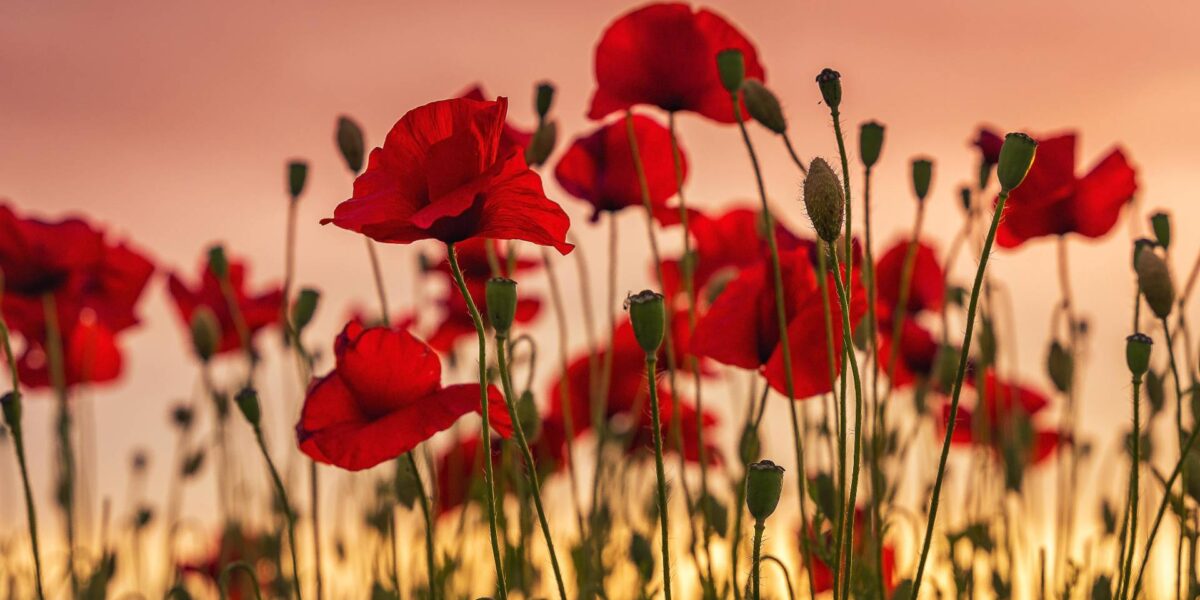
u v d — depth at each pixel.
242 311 1.54
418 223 0.93
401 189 0.97
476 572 1.28
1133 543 0.99
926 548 0.93
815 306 1.04
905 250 1.36
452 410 1.01
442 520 1.32
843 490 0.95
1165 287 1.02
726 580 1.09
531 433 1.14
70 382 1.53
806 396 1.05
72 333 1.51
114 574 1.38
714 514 1.16
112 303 1.56
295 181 1.17
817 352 1.05
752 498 0.95
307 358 1.17
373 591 1.21
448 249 0.97
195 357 1.57
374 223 0.96
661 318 0.93
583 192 1.27
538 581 1.24
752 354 1.07
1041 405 1.43
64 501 1.43
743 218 1.34
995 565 1.20
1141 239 1.06
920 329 1.35
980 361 1.21
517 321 1.62
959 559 1.21
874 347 1.04
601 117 1.19
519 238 0.96
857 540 1.18
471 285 1.39
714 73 1.18
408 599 1.26
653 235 1.13
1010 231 1.23
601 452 1.16
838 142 0.96
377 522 1.28
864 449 1.09
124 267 1.55
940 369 1.23
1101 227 1.21
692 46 1.18
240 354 1.59
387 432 1.00
